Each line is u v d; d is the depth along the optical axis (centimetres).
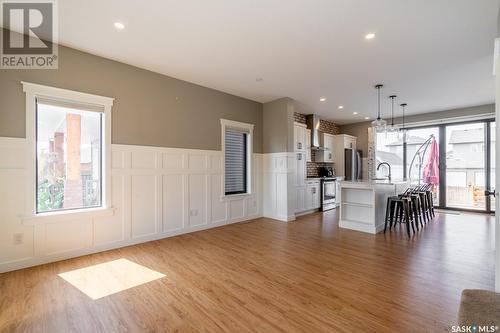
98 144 348
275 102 555
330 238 405
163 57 346
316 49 320
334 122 810
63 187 321
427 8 236
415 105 593
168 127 413
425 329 177
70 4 231
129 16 251
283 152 542
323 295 226
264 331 177
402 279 256
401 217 479
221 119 492
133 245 369
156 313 198
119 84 359
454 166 648
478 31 274
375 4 231
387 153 751
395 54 332
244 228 473
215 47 316
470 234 424
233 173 534
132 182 371
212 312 200
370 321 187
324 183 670
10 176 276
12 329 178
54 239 304
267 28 273
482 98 534
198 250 348
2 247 271
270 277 263
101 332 176
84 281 253
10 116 276
